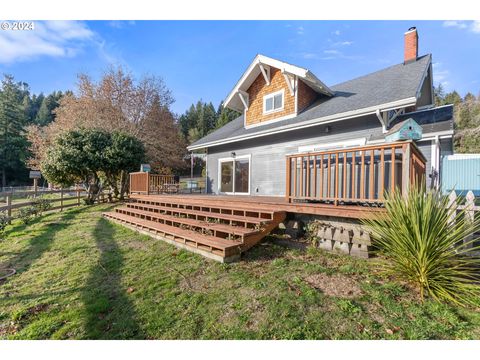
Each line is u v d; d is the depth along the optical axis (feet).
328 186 14.84
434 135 19.92
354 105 22.07
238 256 13.69
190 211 21.47
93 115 68.80
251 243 14.42
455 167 26.11
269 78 32.27
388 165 13.50
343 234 13.61
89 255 16.19
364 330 7.43
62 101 75.20
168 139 86.02
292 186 17.61
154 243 18.25
